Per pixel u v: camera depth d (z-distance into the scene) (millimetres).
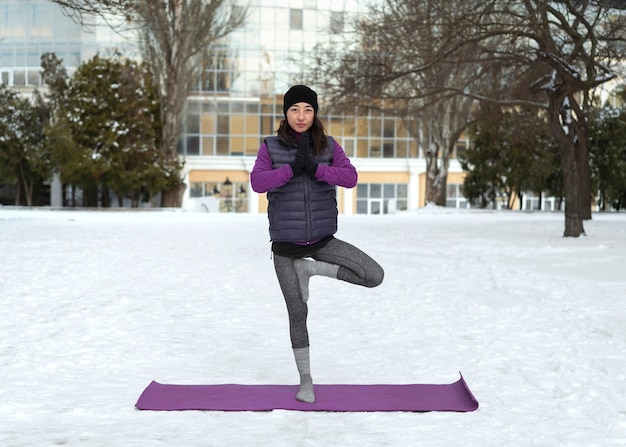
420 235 22531
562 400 5109
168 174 47438
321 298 10195
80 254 16188
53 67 50844
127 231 24719
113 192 53844
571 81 21094
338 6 58750
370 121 59344
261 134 59656
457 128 46656
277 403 5039
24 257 15352
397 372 6031
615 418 4590
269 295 10516
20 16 58250
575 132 32156
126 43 57031
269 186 5055
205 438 4254
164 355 6672
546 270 13047
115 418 4703
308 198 5141
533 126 39281
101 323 8203
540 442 4164
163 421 4633
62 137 45344
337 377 5879
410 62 24516
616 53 21672
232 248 18016
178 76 47969
